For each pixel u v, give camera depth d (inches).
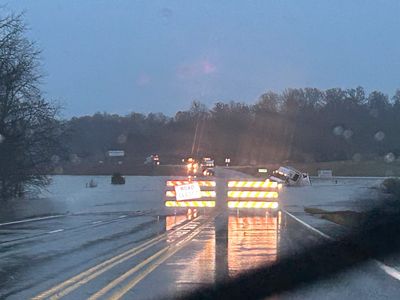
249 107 5457.7
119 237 642.8
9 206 1139.3
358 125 4498.0
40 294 344.8
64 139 1494.8
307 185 2288.4
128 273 410.9
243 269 424.8
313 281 386.0
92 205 1192.8
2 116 1316.4
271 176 2399.1
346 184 2372.0
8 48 1322.6
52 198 1407.5
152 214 969.5
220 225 771.4
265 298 339.9
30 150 1382.9
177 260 469.4
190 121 5595.5
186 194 1040.2
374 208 802.2
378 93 4520.2
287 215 932.0
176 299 333.4
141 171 4227.4
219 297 341.4
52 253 518.9
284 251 517.0
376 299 334.6
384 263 455.2
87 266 444.8
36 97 1393.9
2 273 416.2
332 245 544.1
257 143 5098.4
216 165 5260.8
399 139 4330.7
